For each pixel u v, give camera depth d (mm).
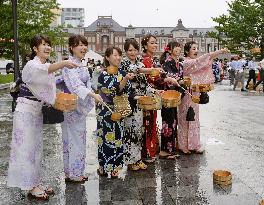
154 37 5816
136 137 5559
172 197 4555
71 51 5051
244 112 11727
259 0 35938
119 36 118750
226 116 10875
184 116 6359
